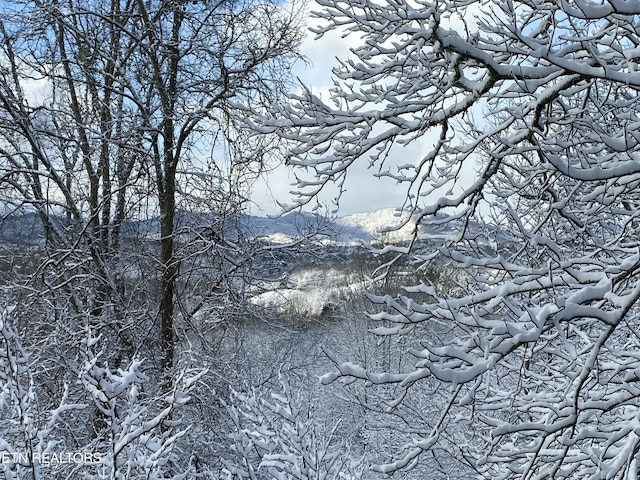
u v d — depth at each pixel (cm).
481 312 388
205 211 956
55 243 924
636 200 528
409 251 477
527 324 377
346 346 1753
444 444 725
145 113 870
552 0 419
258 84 891
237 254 975
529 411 477
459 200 459
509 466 444
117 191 902
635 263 324
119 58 929
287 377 949
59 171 874
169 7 882
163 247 929
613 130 527
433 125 467
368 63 447
